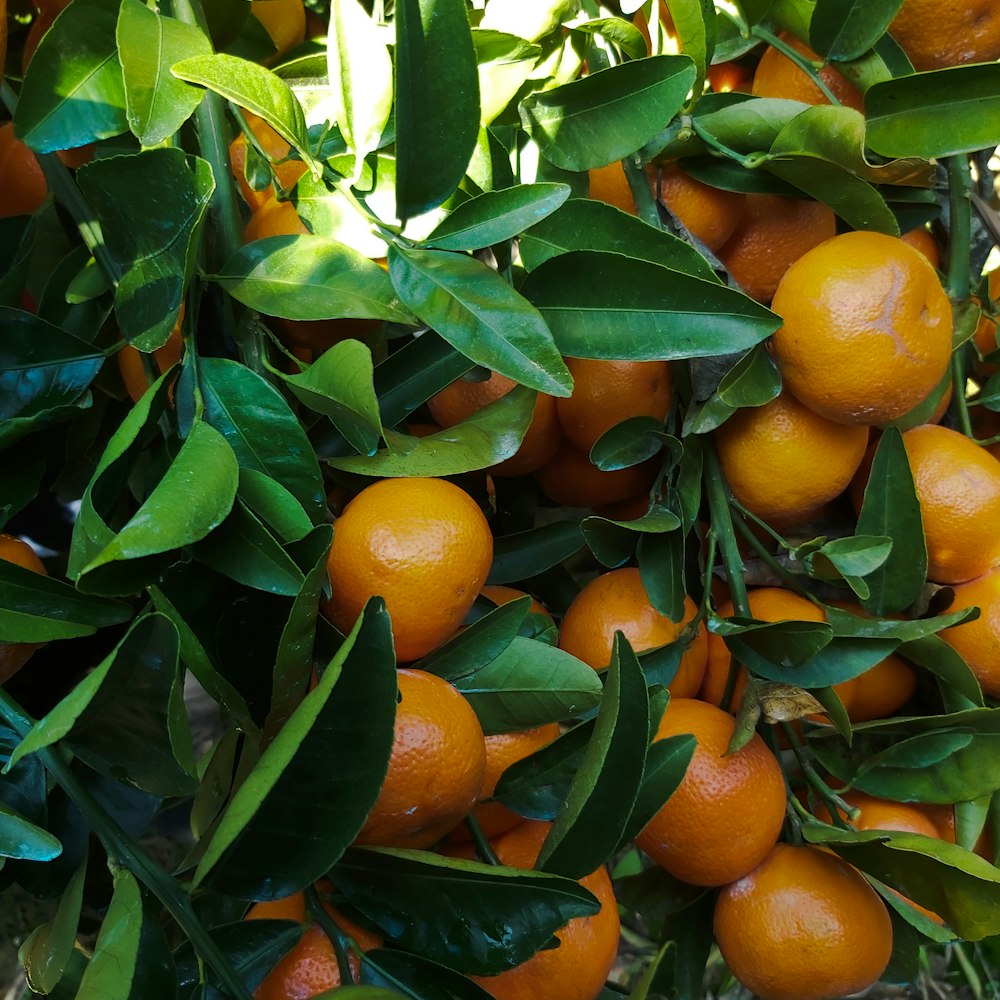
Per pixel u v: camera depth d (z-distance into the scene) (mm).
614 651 284
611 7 415
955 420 423
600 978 336
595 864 292
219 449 284
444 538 313
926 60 395
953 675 366
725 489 379
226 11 373
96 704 270
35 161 394
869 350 336
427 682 312
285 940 303
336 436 348
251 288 326
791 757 456
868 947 347
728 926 359
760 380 352
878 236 354
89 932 558
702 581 396
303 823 271
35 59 320
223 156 346
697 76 362
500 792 334
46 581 293
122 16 304
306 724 244
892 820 374
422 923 298
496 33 356
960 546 381
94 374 339
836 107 336
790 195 372
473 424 342
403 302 318
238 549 285
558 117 365
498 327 315
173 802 425
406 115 317
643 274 329
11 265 373
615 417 371
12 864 336
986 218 425
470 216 331
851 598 387
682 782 342
